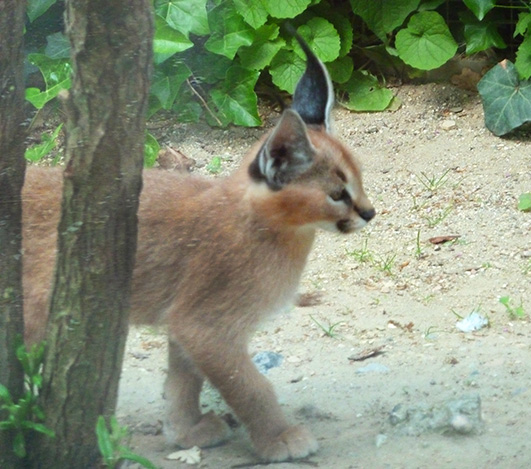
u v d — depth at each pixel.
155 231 6.71
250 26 12.32
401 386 7.53
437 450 6.32
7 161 5.30
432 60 12.69
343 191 6.46
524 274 9.68
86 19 4.78
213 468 6.52
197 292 6.57
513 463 6.05
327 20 12.90
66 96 5.07
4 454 5.55
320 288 9.66
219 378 6.59
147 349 8.70
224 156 12.24
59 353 5.47
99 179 5.13
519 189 11.32
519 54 12.31
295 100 6.93
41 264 6.57
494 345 8.32
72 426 5.59
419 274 9.84
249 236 6.46
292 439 6.54
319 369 8.12
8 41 5.08
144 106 5.11
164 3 11.91
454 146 12.31
